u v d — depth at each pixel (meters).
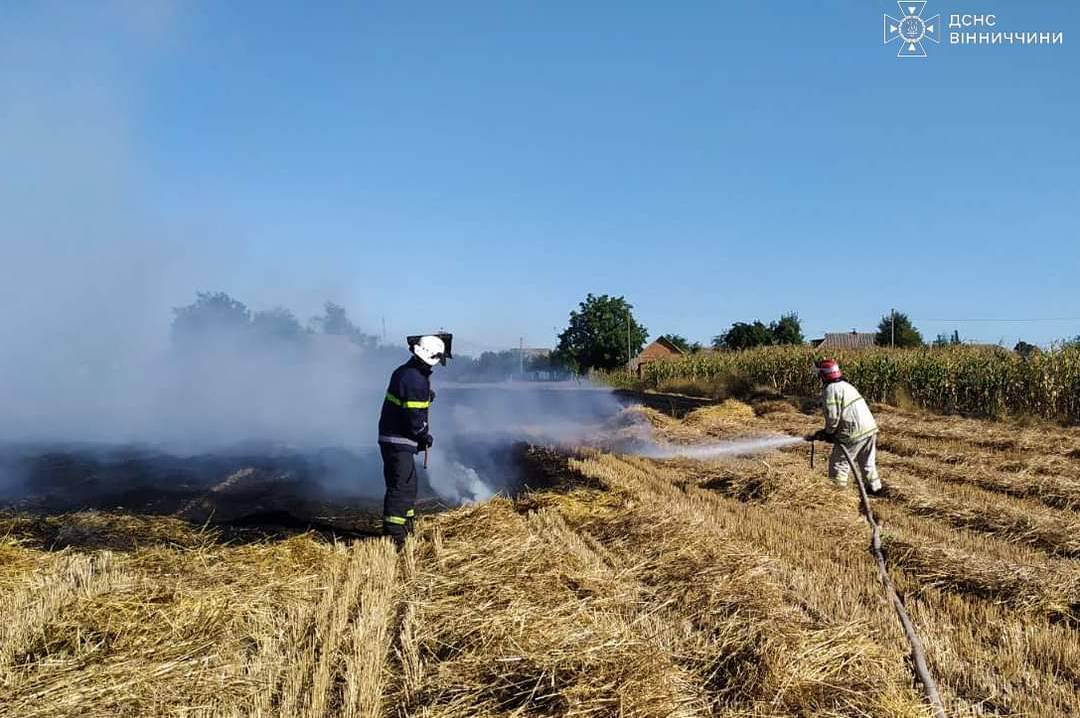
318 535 7.73
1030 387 19.34
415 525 7.73
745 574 6.07
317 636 4.87
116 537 7.32
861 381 24.42
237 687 4.23
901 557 6.91
